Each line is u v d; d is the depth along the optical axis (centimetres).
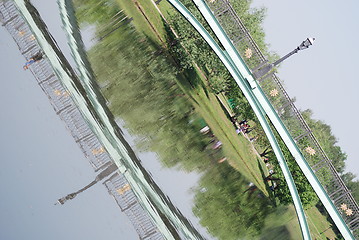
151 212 3175
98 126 3322
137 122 3828
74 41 3809
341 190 3509
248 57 3316
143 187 3281
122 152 3362
